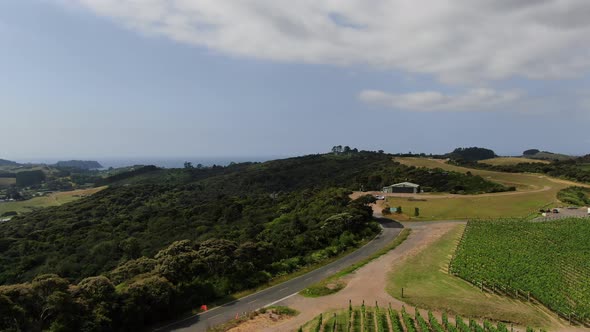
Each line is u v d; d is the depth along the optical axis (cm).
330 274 5294
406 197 12006
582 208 10181
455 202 11031
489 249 6150
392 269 5312
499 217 9206
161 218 10250
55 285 3331
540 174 16662
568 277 5103
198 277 4603
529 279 4850
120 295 3706
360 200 9194
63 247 7900
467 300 4166
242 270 4966
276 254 5822
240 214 10525
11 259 7256
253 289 4781
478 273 5009
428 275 5056
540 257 5809
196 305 4266
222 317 3969
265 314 3969
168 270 4334
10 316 2994
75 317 3272
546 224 7950
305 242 6531
